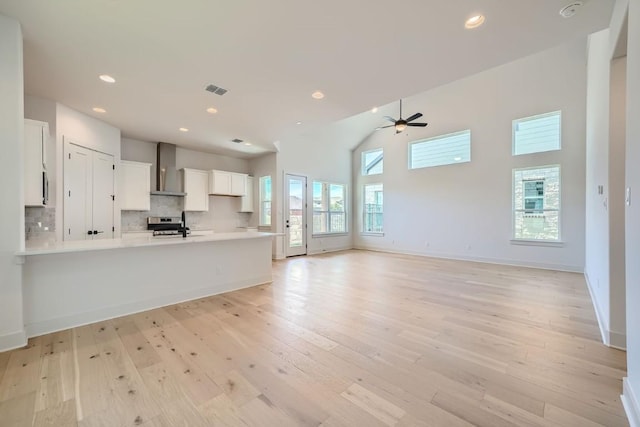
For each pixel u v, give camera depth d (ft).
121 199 16.83
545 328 8.87
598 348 7.56
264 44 8.43
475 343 7.84
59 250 8.04
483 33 8.00
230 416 5.04
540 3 6.84
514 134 19.54
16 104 7.38
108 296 9.69
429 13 7.17
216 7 6.86
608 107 8.00
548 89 18.04
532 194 18.89
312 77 10.46
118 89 11.24
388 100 12.53
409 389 5.81
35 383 5.96
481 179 20.93
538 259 18.49
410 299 11.86
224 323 9.24
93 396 5.55
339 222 28.76
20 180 7.51
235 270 13.43
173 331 8.61
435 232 23.53
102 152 15.11
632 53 5.33
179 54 8.89
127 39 8.09
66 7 6.81
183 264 11.65
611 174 7.73
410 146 25.35
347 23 7.54
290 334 8.39
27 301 8.18
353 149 29.86
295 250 24.38
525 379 6.15
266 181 24.35
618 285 7.59
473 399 5.49
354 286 14.03
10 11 6.93
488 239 20.63
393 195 26.40
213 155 23.26
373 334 8.40
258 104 12.91
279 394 5.64
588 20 7.50
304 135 25.11
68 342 7.86
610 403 5.35
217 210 23.35
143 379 6.12
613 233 7.68
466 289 13.43
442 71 10.11
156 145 19.81
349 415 5.06
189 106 13.08
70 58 9.02
